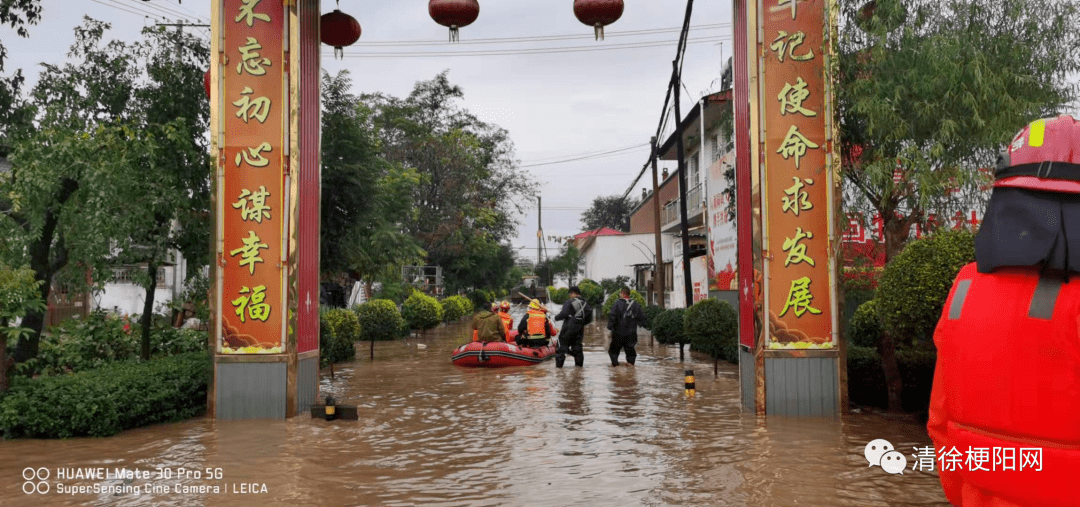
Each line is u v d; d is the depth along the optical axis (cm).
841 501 493
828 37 823
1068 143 176
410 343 2108
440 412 881
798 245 829
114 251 1066
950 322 191
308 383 907
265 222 841
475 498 509
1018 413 170
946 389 192
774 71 837
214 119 839
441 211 3544
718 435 720
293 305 841
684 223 1811
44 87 1018
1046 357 165
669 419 816
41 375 931
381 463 614
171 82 1064
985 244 182
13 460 628
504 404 942
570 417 838
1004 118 836
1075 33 873
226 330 835
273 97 845
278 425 794
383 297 2767
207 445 688
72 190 899
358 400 988
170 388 827
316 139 944
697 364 1463
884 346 839
